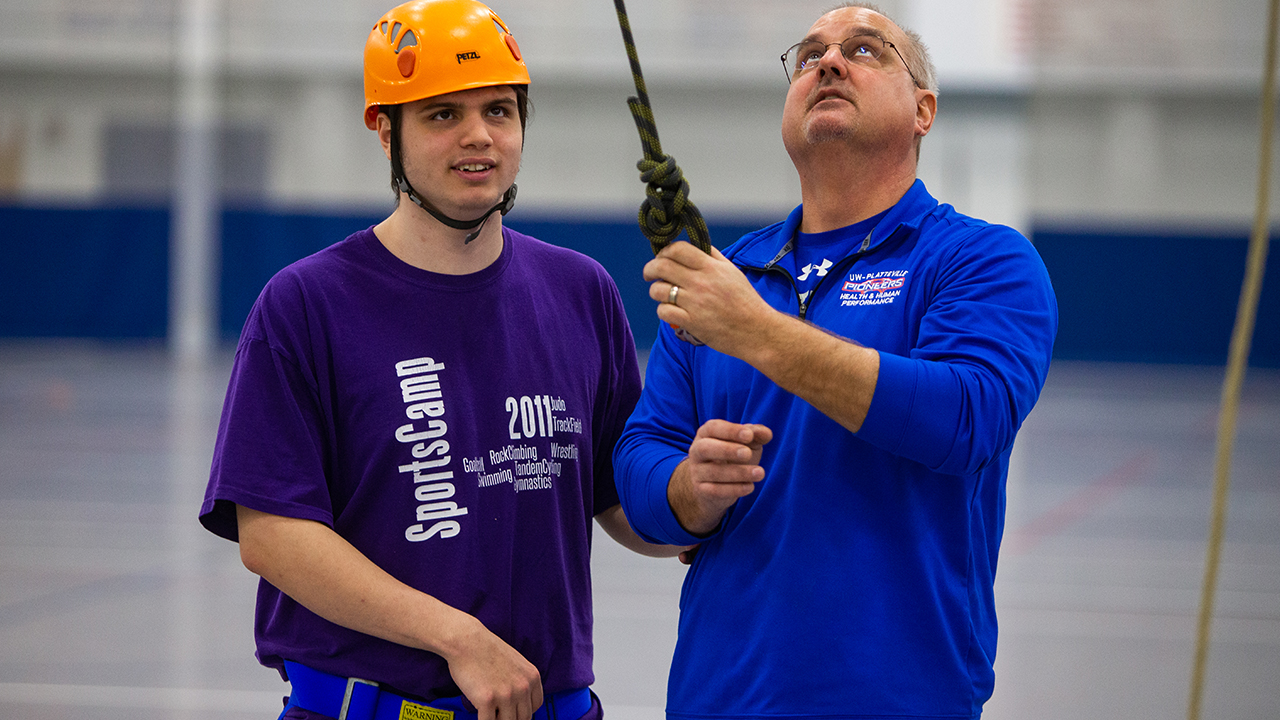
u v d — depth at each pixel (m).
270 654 3.44
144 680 7.07
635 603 9.16
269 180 31.78
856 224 3.47
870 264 3.41
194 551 10.51
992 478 3.33
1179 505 13.44
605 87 31.84
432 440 3.35
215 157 31.52
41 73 31.06
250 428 3.25
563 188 32.16
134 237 31.19
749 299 2.92
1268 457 17.17
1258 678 7.43
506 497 3.42
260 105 31.66
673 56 31.59
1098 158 30.77
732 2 31.36
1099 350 31.52
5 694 6.78
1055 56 30.55
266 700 6.77
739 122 31.67
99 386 23.27
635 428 3.61
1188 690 7.20
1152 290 31.17
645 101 2.89
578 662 3.55
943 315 3.12
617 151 32.00
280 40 31.44
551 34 31.70
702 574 3.43
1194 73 30.20
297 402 3.31
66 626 8.20
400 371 3.38
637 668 7.50
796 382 2.91
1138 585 9.82
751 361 2.92
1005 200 31.08
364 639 3.30
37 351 29.58
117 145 31.17
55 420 18.72
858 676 3.09
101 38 30.92
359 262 3.46
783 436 3.33
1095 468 16.11
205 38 31.06
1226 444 2.33
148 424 18.47
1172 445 18.39
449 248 3.45
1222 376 29.72
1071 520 12.54
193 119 31.06
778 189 31.75
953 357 3.03
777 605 3.21
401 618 3.14
